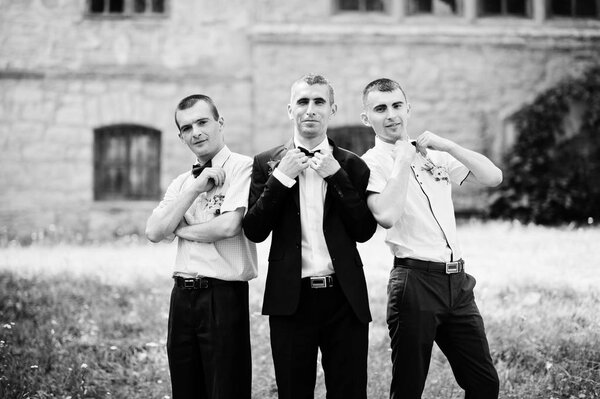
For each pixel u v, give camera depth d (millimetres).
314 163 3664
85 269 8008
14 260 8734
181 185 4199
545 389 4648
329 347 3709
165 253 9344
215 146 4070
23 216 11578
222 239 3842
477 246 8688
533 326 5465
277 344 3684
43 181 11617
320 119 3766
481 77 11930
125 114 11688
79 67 11664
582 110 12000
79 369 5152
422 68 11859
